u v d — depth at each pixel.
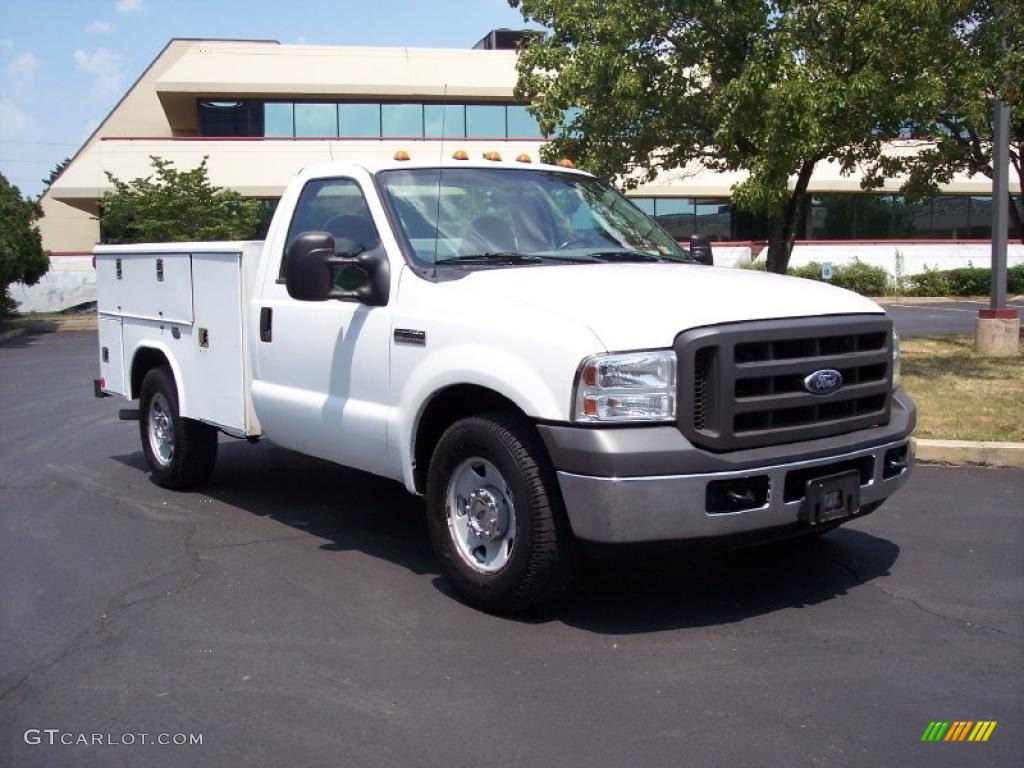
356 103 34.97
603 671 4.33
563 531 4.64
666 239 6.44
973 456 8.03
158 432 7.79
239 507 7.15
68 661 4.50
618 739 3.73
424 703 4.04
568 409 4.38
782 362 4.60
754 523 4.51
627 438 4.31
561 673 4.31
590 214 6.19
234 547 6.18
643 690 4.14
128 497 7.50
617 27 11.23
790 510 4.61
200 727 3.87
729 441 4.44
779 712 3.94
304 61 34.16
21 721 3.94
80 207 34.56
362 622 4.92
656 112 11.78
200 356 7.00
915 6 9.95
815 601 5.18
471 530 5.04
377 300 5.43
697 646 4.59
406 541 6.28
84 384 14.98
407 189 5.75
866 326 4.99
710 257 6.40
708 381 4.43
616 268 5.32
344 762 3.59
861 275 35.56
